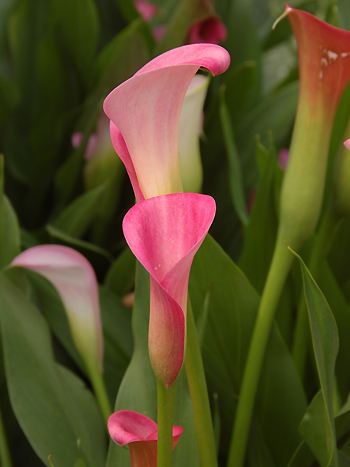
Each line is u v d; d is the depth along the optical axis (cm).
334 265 110
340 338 103
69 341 108
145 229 66
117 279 121
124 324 110
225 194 136
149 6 170
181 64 65
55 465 93
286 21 162
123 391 91
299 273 103
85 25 143
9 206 106
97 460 97
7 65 154
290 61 161
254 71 138
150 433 76
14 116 152
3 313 97
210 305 97
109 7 159
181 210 66
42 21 152
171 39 137
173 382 71
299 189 87
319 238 99
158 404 72
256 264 107
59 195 148
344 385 103
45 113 152
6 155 150
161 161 71
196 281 96
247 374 92
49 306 109
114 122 68
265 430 99
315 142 86
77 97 153
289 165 88
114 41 144
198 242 64
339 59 83
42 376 97
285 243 89
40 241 135
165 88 68
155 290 67
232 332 98
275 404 98
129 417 76
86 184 135
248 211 134
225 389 100
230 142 121
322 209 107
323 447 89
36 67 152
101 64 146
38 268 94
